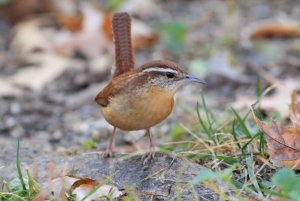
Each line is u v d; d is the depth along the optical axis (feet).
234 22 59.00
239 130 31.45
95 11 57.31
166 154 29.53
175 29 55.52
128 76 28.91
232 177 27.14
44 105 47.21
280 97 39.60
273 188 25.71
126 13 31.32
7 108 46.70
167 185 26.94
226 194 25.63
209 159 29.19
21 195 26.84
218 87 48.39
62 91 49.57
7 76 51.70
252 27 59.36
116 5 60.75
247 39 57.16
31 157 32.37
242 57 53.93
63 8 62.64
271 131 26.66
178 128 37.40
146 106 28.35
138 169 28.81
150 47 56.59
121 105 28.53
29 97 48.55
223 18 61.87
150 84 28.35
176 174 27.61
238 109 39.52
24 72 51.34
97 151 33.50
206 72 50.52
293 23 57.62
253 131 30.91
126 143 38.96
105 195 26.03
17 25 60.80
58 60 52.90
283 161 26.30
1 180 29.55
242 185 26.02
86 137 41.39
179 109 44.01
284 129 26.61
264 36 57.62
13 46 57.06
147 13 63.10
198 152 29.71
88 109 46.44
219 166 28.09
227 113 39.70
